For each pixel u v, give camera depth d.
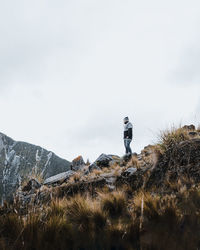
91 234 1.96
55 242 1.79
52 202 2.68
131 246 1.77
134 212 2.44
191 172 3.28
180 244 1.67
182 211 2.10
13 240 1.76
